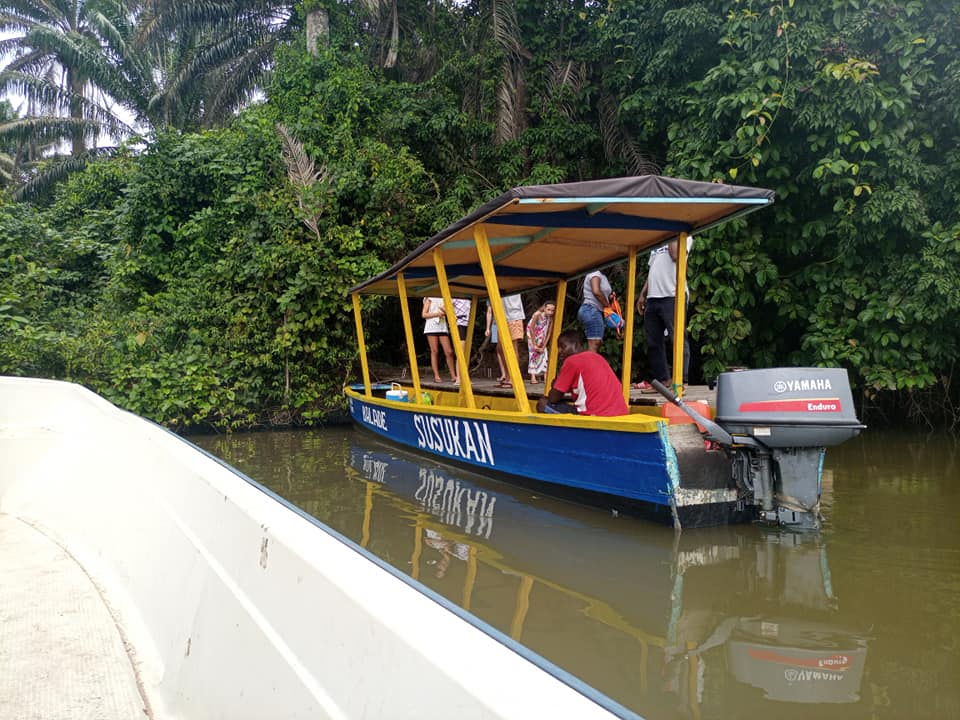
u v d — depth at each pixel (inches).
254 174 560.7
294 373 483.2
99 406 198.7
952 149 352.8
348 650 52.3
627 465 212.4
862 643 125.6
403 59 669.3
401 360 660.7
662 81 444.5
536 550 187.3
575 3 565.3
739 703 106.0
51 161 1047.6
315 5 663.1
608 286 345.4
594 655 123.6
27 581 139.8
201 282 504.1
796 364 404.8
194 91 898.7
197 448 128.2
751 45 367.2
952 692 108.0
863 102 334.3
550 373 342.0
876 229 354.3
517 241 268.4
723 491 205.0
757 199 224.8
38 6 1003.9
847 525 202.7
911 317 354.0
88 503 171.5
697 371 486.0
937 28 339.9
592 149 552.4
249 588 75.6
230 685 72.9
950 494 238.8
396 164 525.3
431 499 251.4
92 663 104.3
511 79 557.9
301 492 265.3
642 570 168.9
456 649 41.8
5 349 430.9
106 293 557.9
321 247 489.1
